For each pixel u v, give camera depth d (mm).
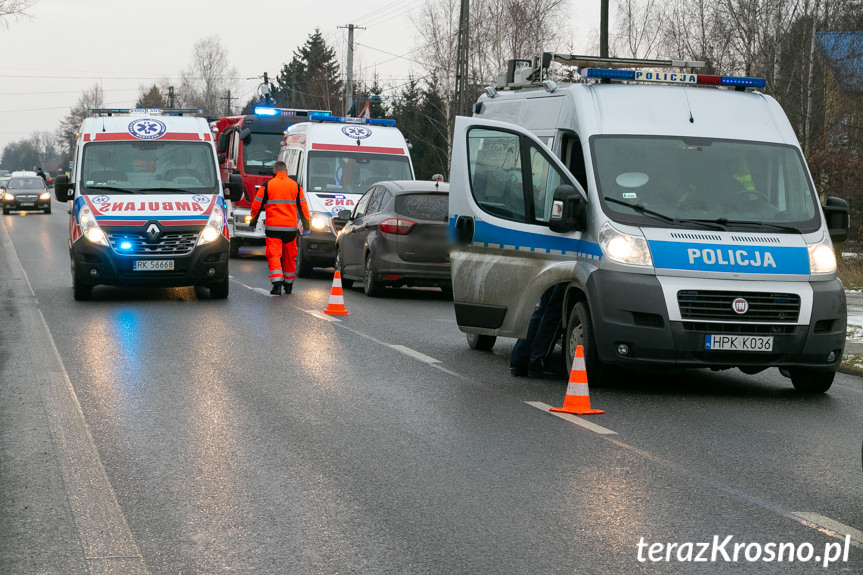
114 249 21938
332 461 9336
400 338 17578
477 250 15266
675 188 13422
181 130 24016
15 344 16188
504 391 12984
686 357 12617
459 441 10203
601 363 13227
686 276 12656
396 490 8445
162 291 25031
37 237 46344
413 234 23953
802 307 12703
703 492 8484
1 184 88062
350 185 30625
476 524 7574
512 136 14750
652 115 14102
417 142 100812
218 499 8133
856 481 8914
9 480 8633
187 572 6562
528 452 9797
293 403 11914
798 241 13094
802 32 53750
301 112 39500
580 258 13398
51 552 6910
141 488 8422
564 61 16922
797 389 13625
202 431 10438
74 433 10305
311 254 29359
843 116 52562
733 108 14430
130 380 13211
